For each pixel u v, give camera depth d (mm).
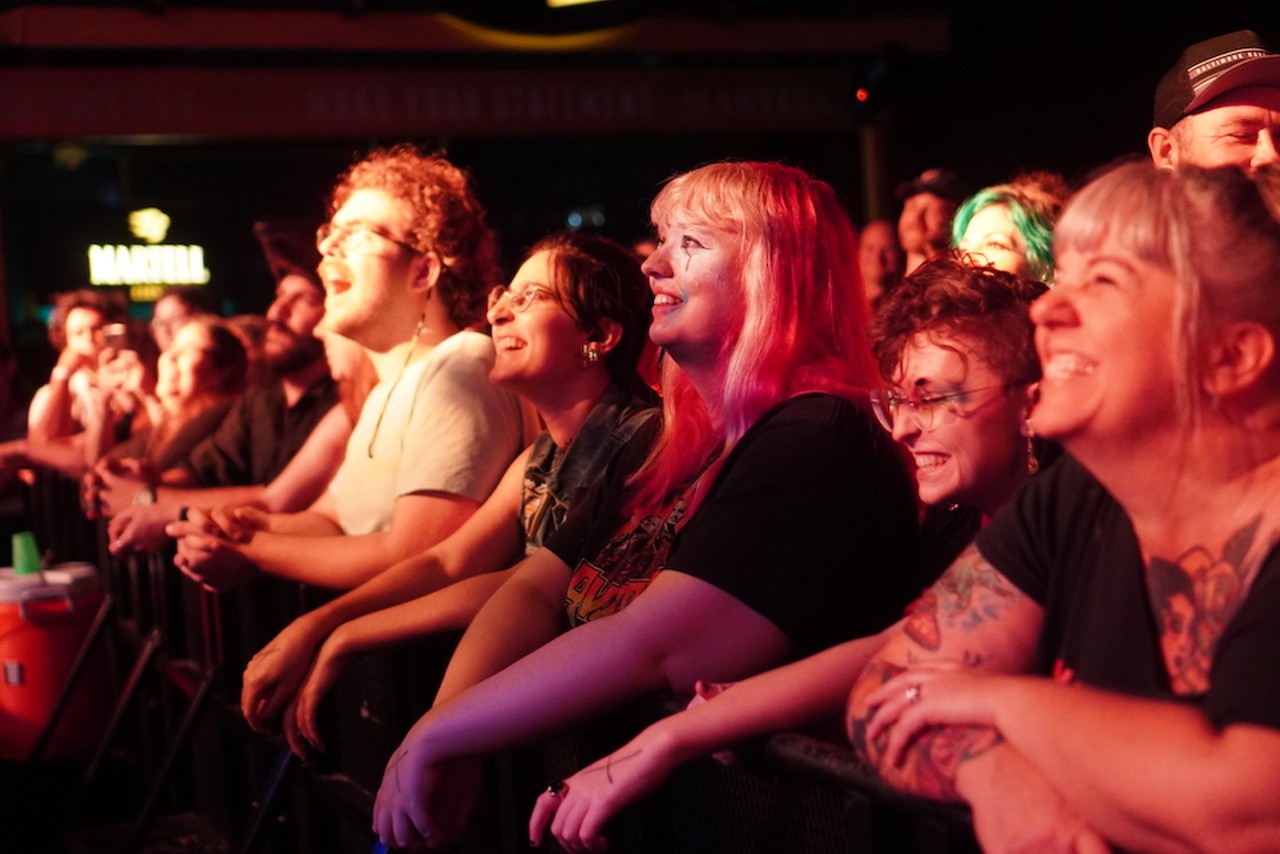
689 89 9016
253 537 2619
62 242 11414
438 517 2436
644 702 1558
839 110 9281
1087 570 1088
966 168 8930
